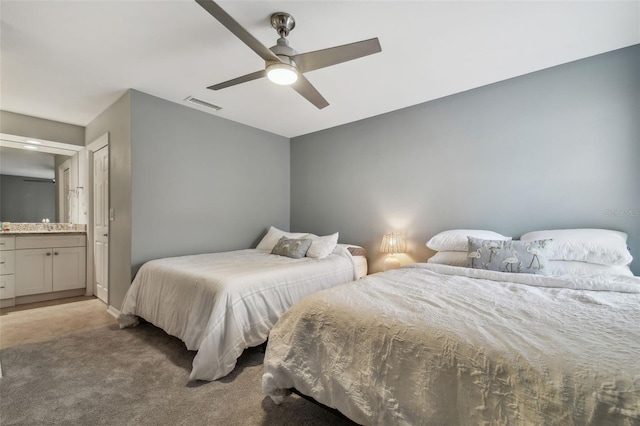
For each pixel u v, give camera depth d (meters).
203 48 2.07
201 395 1.59
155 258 2.83
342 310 1.26
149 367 1.88
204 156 3.28
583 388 0.72
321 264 2.67
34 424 1.36
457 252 2.38
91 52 2.12
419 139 3.09
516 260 1.91
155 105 2.85
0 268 3.14
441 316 1.13
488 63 2.31
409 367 0.99
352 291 1.50
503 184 2.60
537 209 2.44
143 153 2.76
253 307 2.00
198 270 2.24
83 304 3.28
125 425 1.36
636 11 1.72
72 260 3.59
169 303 2.19
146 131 2.78
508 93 2.57
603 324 1.03
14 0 1.59
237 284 1.96
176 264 2.49
